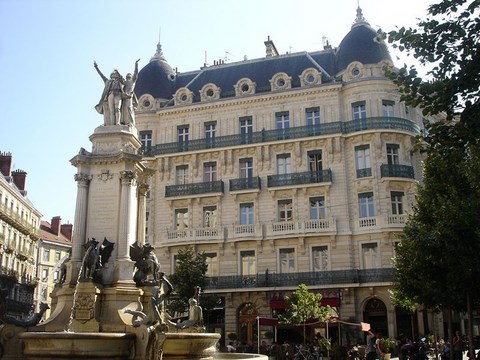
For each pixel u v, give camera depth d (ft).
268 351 102.94
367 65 134.51
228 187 137.39
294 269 128.06
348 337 118.93
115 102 66.85
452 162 37.52
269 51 160.25
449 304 68.44
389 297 119.44
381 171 126.31
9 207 183.52
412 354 76.95
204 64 163.22
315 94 137.49
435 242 67.15
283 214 133.18
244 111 142.61
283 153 136.77
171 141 146.92
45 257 230.68
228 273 131.44
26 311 185.37
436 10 34.78
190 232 135.03
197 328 57.26
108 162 63.93
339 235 126.52
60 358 44.75
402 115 133.28
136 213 67.56
